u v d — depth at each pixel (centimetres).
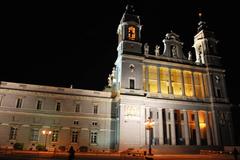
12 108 5969
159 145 6191
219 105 7444
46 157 3788
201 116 7594
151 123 4672
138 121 6381
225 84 7819
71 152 2652
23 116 5997
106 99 6800
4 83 6119
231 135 7250
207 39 8269
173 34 7956
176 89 7469
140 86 6756
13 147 5625
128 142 6125
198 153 6175
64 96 6469
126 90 6588
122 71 6712
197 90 7650
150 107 6775
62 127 6206
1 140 5666
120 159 3919
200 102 7350
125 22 7338
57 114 6272
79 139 6253
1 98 5984
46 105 6269
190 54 8006
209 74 7762
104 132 6488
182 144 6931
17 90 6119
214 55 8119
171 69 7469
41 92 6300
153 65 7275
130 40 7181
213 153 5816
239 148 6372
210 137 7150
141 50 7206
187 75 7725
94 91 6812
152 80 7250
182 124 7300
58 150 5834
